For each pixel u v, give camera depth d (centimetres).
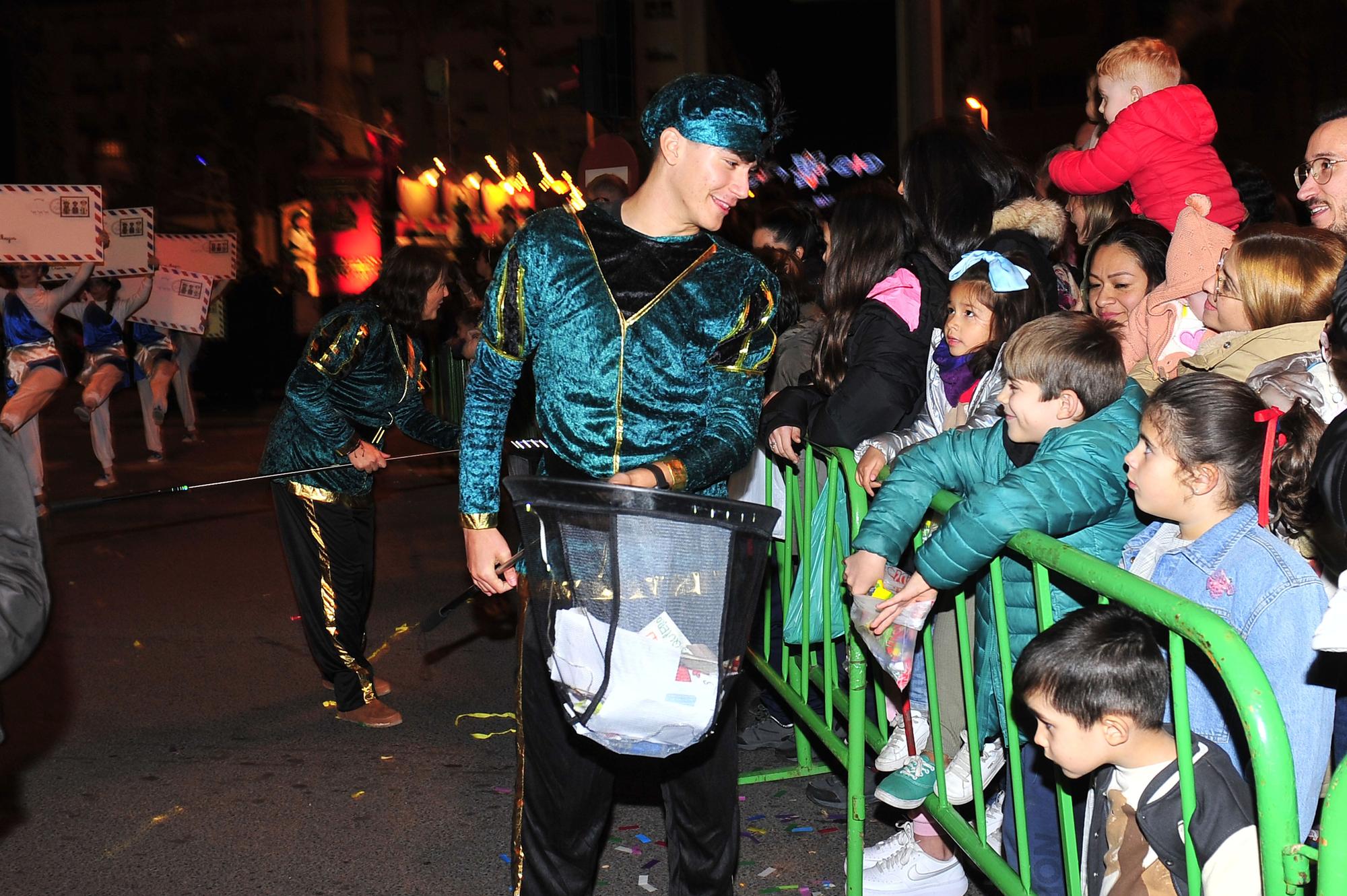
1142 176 395
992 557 237
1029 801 269
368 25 4009
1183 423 222
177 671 535
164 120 3098
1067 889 232
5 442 217
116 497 468
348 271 1897
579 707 228
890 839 340
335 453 444
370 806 396
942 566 238
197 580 693
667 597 223
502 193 2764
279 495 452
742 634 232
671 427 261
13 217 794
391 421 457
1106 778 212
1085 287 385
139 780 418
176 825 383
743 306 259
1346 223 300
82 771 426
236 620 612
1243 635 218
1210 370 272
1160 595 180
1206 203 307
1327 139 301
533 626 268
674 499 221
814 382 381
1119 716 198
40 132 3148
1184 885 199
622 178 980
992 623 266
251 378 1565
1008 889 243
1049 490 233
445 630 591
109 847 368
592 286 255
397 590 670
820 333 372
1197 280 304
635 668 222
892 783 293
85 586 680
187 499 938
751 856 358
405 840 372
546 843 279
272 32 4184
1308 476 221
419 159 3256
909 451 282
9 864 358
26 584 208
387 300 445
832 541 335
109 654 558
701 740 233
